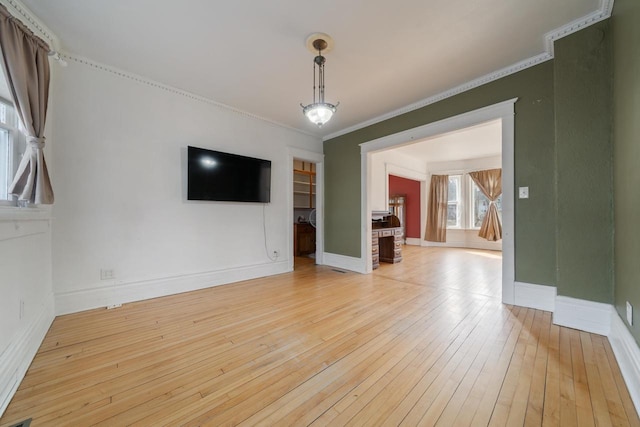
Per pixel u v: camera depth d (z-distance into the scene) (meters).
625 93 1.69
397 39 2.31
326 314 2.59
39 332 1.93
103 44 2.39
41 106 1.91
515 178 2.75
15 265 1.59
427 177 8.21
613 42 1.96
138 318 2.46
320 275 4.23
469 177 7.71
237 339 2.07
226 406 1.35
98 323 2.33
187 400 1.39
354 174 4.57
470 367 1.68
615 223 1.97
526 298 2.72
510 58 2.61
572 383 1.51
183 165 3.29
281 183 4.41
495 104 2.86
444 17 2.06
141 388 1.48
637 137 1.48
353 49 2.45
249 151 3.98
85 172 2.61
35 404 1.34
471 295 3.19
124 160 2.85
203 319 2.45
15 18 1.74
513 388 1.47
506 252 2.82
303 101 3.56
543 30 2.22
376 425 1.23
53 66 2.43
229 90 3.25
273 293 3.27
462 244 7.81
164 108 3.14
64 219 2.49
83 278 2.61
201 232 3.45
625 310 1.71
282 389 1.48
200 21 2.10
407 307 2.78
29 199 1.83
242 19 2.08
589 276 2.14
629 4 1.59
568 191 2.23
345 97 3.44
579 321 2.18
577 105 2.18
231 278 3.75
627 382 1.47
